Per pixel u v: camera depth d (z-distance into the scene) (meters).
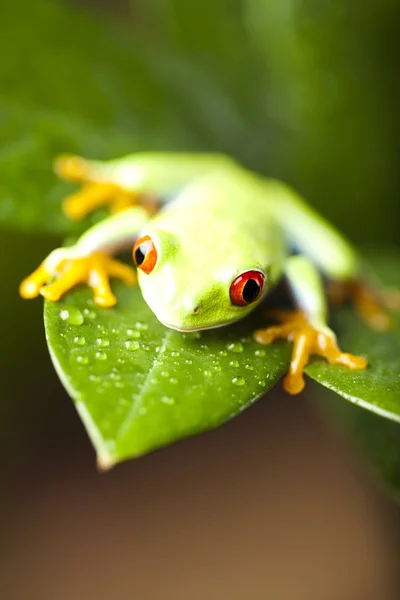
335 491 0.37
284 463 0.38
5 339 0.32
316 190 0.31
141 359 0.23
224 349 0.24
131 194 0.27
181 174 0.28
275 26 0.31
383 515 0.32
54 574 0.35
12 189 0.26
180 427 0.22
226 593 0.35
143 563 0.35
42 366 0.33
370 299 0.28
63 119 0.28
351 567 0.35
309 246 0.28
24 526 0.35
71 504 0.36
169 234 0.24
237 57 0.31
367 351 0.26
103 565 0.35
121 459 0.22
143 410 0.22
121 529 0.36
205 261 0.24
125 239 0.25
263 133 0.31
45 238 0.31
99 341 0.23
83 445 0.37
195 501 0.37
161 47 0.30
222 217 0.26
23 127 0.27
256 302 0.25
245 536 0.36
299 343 0.25
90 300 0.24
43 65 0.28
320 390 0.27
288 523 0.37
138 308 0.25
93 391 0.22
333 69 0.31
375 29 0.30
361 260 0.30
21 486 0.36
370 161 0.31
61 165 0.27
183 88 0.30
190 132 0.30
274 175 0.30
